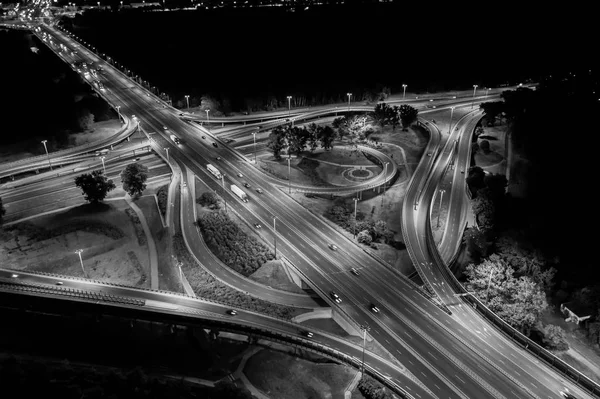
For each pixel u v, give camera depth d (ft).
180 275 523.29
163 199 654.12
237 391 364.58
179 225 604.49
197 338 446.19
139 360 418.92
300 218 602.03
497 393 351.87
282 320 424.46
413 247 538.06
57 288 456.86
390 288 467.52
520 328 428.97
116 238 582.35
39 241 566.77
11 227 584.81
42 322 461.37
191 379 396.16
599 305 462.19
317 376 396.78
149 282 522.88
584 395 350.64
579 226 561.02
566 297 490.49
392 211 650.43
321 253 528.22
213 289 493.36
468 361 380.37
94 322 462.19
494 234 555.69
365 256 522.88
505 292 451.12
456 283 463.83
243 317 427.33
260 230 570.87
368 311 434.30
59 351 425.69
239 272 524.52
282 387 386.32
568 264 526.98
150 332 454.81
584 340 443.73
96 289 463.83
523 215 604.08
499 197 609.01
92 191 619.26
